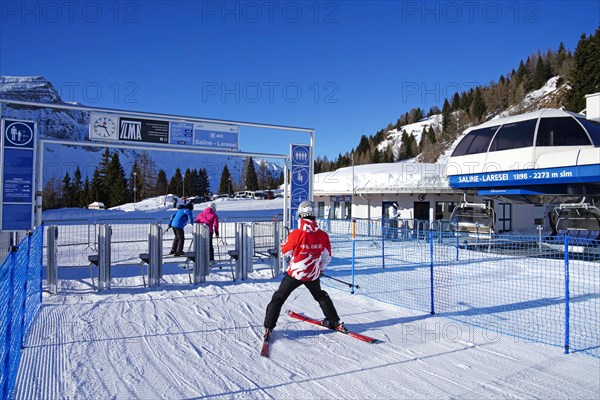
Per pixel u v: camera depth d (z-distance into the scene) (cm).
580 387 356
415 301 684
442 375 381
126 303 641
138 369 389
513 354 438
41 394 334
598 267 1038
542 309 635
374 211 2270
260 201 5156
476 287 807
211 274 902
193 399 330
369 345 464
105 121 777
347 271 992
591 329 531
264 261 1083
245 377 374
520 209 2291
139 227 2139
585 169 1109
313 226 492
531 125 1273
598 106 1330
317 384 360
